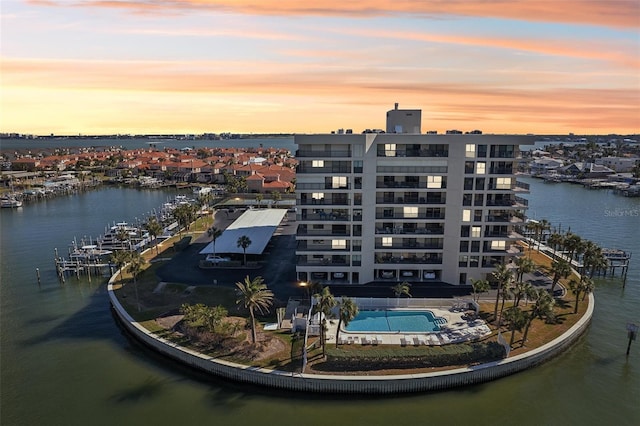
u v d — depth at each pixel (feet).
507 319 200.03
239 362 190.29
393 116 290.97
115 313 256.11
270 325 221.05
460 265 268.82
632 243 408.05
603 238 425.28
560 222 493.77
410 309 237.86
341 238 264.93
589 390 183.32
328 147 256.52
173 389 184.44
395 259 276.00
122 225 466.29
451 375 181.37
